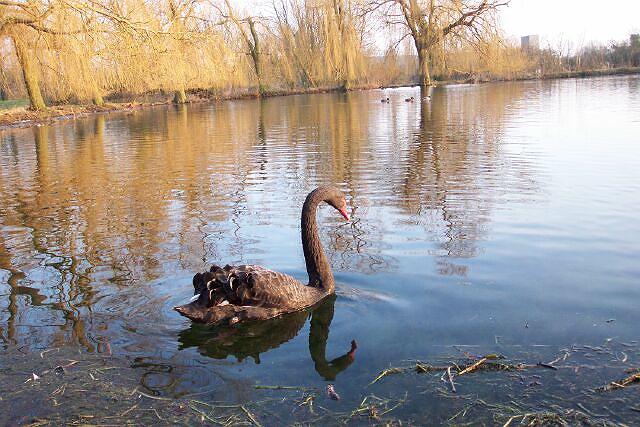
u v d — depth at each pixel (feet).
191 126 71.77
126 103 117.60
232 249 20.75
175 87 80.79
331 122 68.44
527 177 30.50
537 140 44.04
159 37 63.57
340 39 136.26
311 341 14.06
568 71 177.06
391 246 20.20
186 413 11.09
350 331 14.34
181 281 17.76
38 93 93.40
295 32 148.56
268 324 15.17
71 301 16.53
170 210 27.07
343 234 21.88
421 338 13.66
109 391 11.89
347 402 11.30
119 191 32.32
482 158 37.24
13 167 42.96
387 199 27.14
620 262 17.78
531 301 15.33
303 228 17.04
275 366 12.84
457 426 10.46
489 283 16.61
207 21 86.99
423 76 150.51
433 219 23.32
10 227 25.04
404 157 39.37
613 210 23.35
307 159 40.70
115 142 57.06
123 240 22.39
